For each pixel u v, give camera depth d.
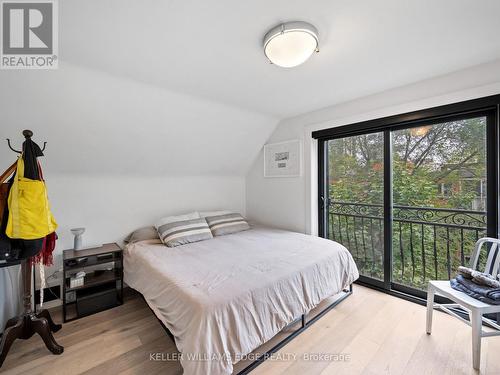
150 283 1.83
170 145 2.81
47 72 1.74
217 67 1.86
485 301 1.47
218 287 1.50
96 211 2.61
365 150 2.67
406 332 1.83
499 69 1.77
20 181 1.42
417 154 2.32
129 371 1.49
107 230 2.69
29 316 1.66
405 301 2.31
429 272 2.32
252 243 2.54
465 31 1.44
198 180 3.50
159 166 2.98
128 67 1.84
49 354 1.63
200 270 1.79
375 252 2.65
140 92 2.17
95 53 1.64
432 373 1.44
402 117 2.24
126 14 1.26
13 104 1.82
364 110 2.52
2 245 1.40
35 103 1.87
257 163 3.79
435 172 2.22
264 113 3.07
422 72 1.98
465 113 1.97
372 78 2.09
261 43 1.55
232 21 1.33
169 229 2.64
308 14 1.28
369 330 1.86
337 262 2.20
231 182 3.89
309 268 1.89
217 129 2.97
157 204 3.09
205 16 1.29
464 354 1.59
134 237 2.68
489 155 1.90
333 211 2.98
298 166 3.15
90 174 2.55
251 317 1.42
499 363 1.50
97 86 1.97
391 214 2.47
